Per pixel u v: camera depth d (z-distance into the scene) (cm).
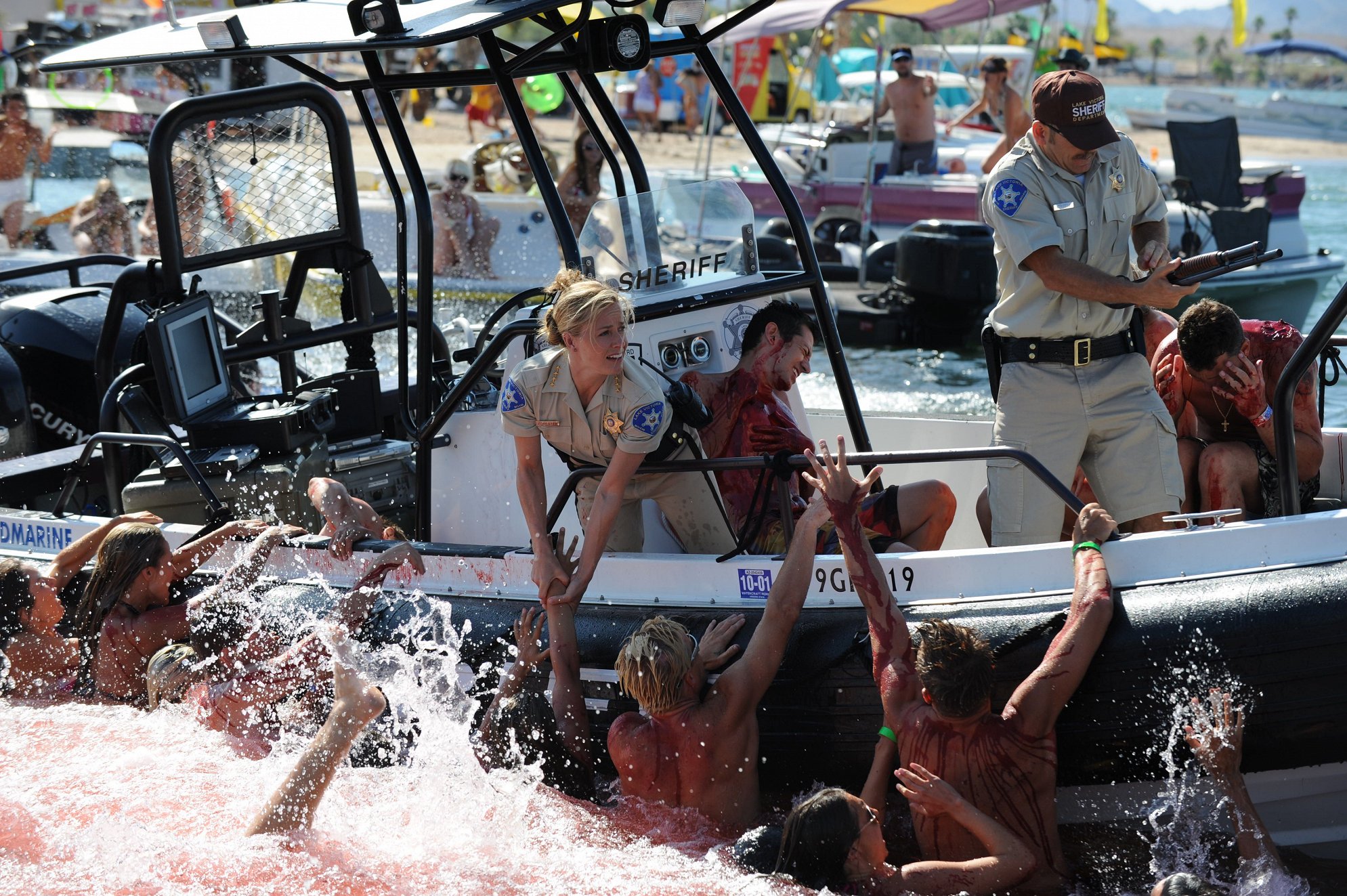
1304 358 709
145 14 3036
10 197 2466
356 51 803
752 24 2705
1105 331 802
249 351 1097
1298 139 5353
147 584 902
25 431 1266
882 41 2520
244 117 1080
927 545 856
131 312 1291
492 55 830
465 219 2312
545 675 806
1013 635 713
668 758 731
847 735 741
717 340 900
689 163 4169
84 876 649
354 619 855
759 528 792
